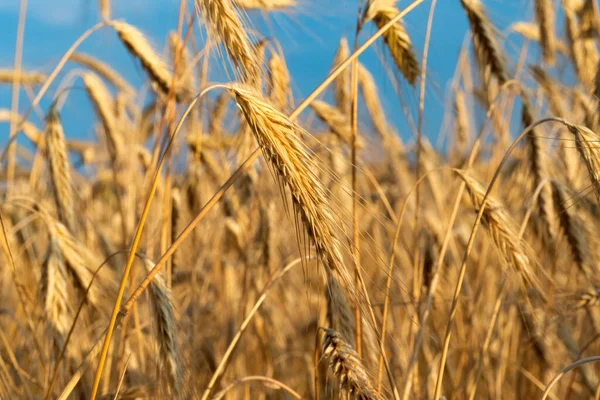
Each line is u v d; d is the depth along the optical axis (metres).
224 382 1.00
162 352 0.81
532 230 1.00
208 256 1.14
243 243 1.12
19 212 1.09
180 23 0.94
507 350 1.04
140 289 0.75
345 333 0.85
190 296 1.06
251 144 1.01
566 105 1.08
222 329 1.10
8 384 0.90
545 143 0.99
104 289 0.91
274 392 1.05
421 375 1.02
